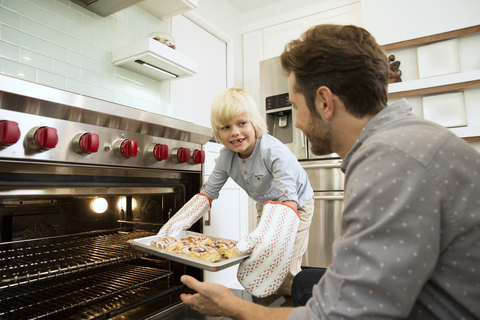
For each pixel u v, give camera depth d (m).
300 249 1.47
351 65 0.56
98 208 1.25
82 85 1.48
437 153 0.44
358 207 0.47
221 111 1.16
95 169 1.08
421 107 2.28
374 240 0.44
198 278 1.41
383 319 0.43
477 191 0.42
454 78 2.10
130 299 1.15
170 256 0.94
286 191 1.10
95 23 1.57
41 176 0.93
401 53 2.37
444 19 2.18
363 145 0.52
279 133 2.66
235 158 1.37
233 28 3.00
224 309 0.67
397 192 0.44
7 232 0.96
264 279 0.94
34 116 0.89
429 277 0.43
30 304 1.02
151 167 1.26
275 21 2.95
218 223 1.88
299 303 0.84
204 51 2.61
